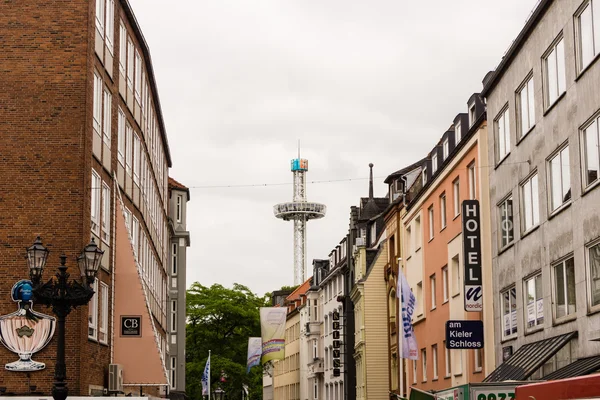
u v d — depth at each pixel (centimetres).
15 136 2798
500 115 3188
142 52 4056
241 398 8606
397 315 5312
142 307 3216
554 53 2602
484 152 3353
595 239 2262
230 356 8650
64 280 1989
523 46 2894
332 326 7750
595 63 2261
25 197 2772
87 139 2817
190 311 8688
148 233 4444
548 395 1277
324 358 8219
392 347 5556
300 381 9544
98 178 3006
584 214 2339
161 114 5022
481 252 3306
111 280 3195
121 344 3186
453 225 3838
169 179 7300
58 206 2769
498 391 1941
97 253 2033
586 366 2128
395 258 5384
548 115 2642
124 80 3534
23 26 2848
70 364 2703
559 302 2566
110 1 3244
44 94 2820
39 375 2706
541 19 2706
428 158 4541
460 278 3697
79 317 2719
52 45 2842
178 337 7038
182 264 7144
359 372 6241
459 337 3259
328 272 8306
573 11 2417
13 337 2709
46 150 2795
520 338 2906
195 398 8419
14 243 2748
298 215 18700
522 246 2897
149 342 3195
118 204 3284
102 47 3075
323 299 8431
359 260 6222
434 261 4238
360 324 6056
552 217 2608
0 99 2814
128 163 3650
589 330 2289
